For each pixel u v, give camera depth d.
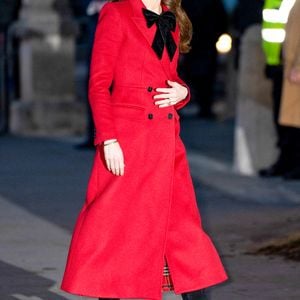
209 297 11.81
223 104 36.44
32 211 18.28
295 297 12.56
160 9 10.91
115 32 10.61
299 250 14.78
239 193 20.27
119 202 10.57
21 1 29.77
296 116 17.02
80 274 10.50
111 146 10.49
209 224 17.03
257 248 15.12
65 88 29.78
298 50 16.52
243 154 22.61
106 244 10.54
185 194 10.77
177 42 10.86
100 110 10.49
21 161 24.17
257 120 22.42
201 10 32.41
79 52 43.19
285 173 21.83
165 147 10.65
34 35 29.33
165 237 10.59
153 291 10.57
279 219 17.20
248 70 22.41
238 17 23.41
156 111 10.66
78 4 35.19
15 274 13.74
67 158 24.69
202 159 24.92
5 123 30.03
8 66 30.09
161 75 10.70
